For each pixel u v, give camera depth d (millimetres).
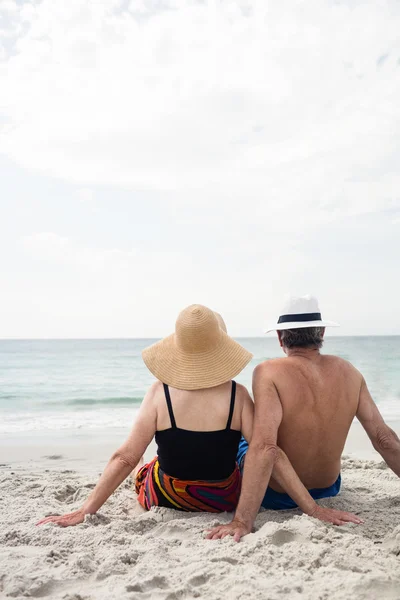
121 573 2479
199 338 3225
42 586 2332
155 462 3592
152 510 3416
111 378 23453
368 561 2527
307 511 3217
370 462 5520
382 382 20328
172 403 3213
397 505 3713
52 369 27875
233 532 2938
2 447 7285
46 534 2988
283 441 3400
